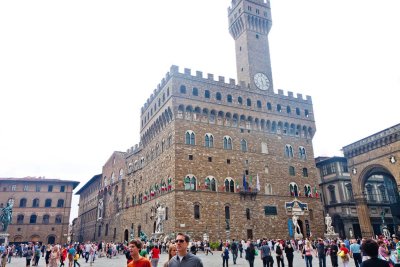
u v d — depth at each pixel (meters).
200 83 75.75
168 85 74.94
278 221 74.38
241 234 69.06
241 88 81.00
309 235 77.44
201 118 73.75
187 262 9.87
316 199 82.31
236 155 75.00
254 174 75.75
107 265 44.69
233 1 95.00
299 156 84.12
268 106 83.50
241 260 46.47
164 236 66.62
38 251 47.00
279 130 83.56
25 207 111.50
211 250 62.66
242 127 78.31
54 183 117.06
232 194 71.25
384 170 72.50
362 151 75.81
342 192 90.12
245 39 87.62
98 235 111.50
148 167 83.69
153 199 76.50
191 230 64.31
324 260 30.94
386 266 9.04
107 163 116.88
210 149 72.38
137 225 85.44
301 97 89.94
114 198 102.44
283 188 78.25
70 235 170.88
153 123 81.94
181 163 68.12
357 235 87.19
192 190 67.25
